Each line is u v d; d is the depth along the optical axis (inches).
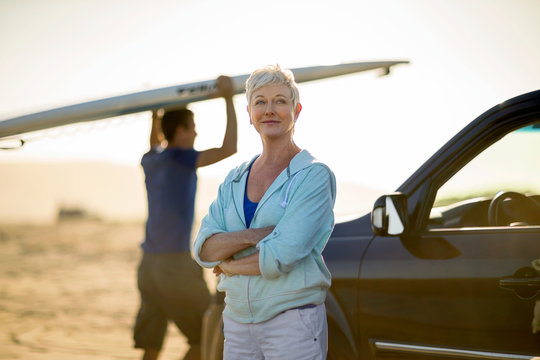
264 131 94.0
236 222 95.2
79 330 265.3
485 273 100.0
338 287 112.2
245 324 92.4
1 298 352.2
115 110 242.5
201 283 167.6
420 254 106.5
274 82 93.4
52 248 686.5
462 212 111.9
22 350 227.3
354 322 110.2
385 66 283.3
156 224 165.6
